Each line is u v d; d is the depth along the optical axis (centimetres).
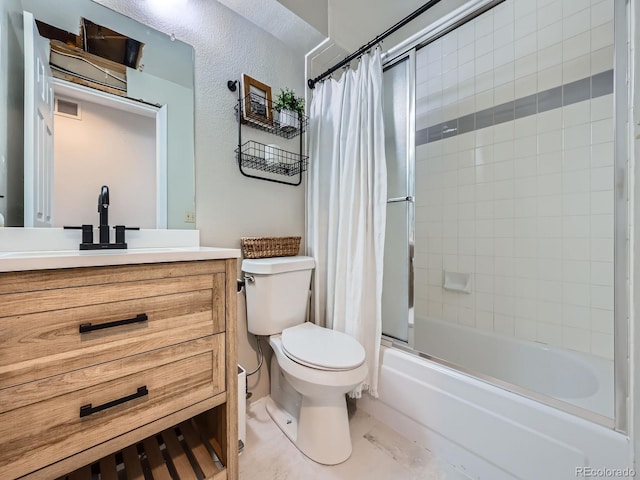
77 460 65
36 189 95
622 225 83
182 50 128
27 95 94
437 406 119
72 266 63
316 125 169
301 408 123
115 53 112
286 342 123
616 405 83
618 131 84
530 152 156
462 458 111
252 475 107
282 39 164
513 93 160
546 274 153
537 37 150
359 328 139
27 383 59
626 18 82
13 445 58
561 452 89
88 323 66
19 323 58
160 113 122
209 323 87
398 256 157
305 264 149
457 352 179
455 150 185
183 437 109
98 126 108
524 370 152
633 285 79
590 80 137
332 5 164
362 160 142
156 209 120
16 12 92
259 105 148
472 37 173
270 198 162
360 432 132
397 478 107
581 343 143
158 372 77
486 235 174
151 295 76
